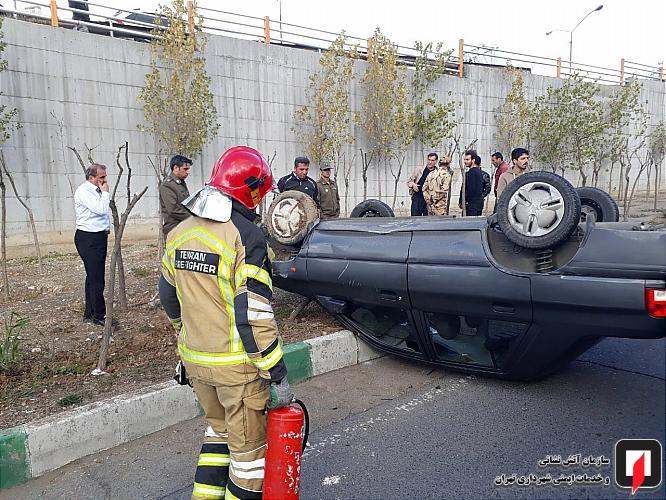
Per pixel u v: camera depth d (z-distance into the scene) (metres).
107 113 11.87
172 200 6.27
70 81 11.37
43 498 3.11
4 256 7.13
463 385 4.55
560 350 3.90
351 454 3.50
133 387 4.17
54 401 3.91
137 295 7.10
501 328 4.25
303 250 5.20
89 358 4.79
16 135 10.82
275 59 14.23
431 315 4.51
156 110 12.03
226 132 13.57
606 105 20.73
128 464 3.46
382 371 4.99
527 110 18.91
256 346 2.36
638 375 4.29
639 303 3.37
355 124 15.84
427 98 17.30
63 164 11.40
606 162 21.20
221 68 13.37
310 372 4.83
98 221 5.62
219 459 2.70
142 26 12.52
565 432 3.50
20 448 3.27
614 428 3.42
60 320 5.99
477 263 4.03
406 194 17.08
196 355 2.50
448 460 3.37
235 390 2.46
